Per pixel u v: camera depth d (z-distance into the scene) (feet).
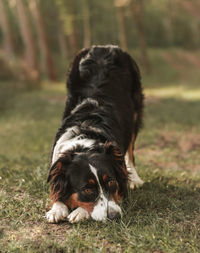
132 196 13.83
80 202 11.06
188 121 34.24
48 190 14.21
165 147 24.76
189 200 13.53
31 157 21.67
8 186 15.05
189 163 21.31
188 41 138.82
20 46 114.93
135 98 16.80
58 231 10.98
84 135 12.30
